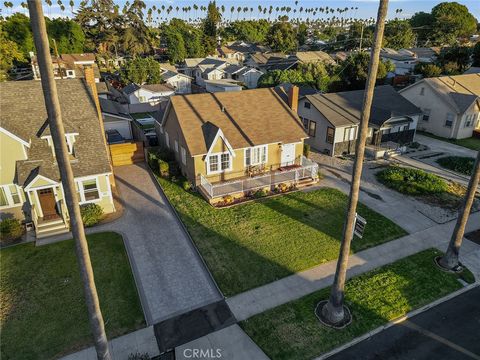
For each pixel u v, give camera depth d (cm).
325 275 1734
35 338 1369
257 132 2750
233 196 2478
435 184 2688
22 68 7950
